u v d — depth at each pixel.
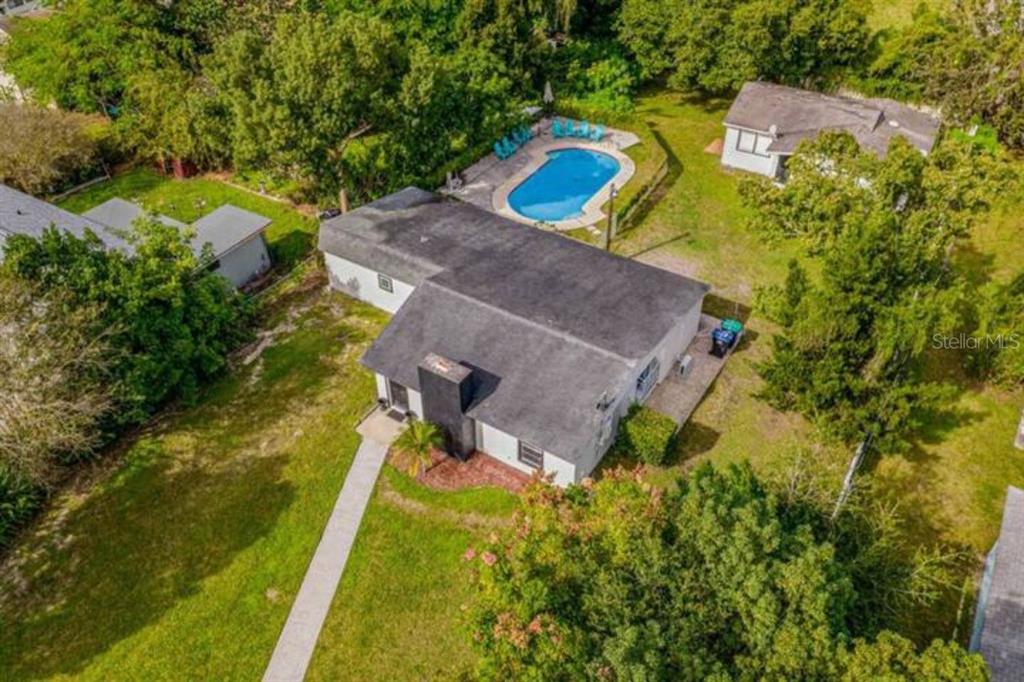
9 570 23.77
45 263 26.61
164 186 47.19
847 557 18.59
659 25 49.47
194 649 21.47
